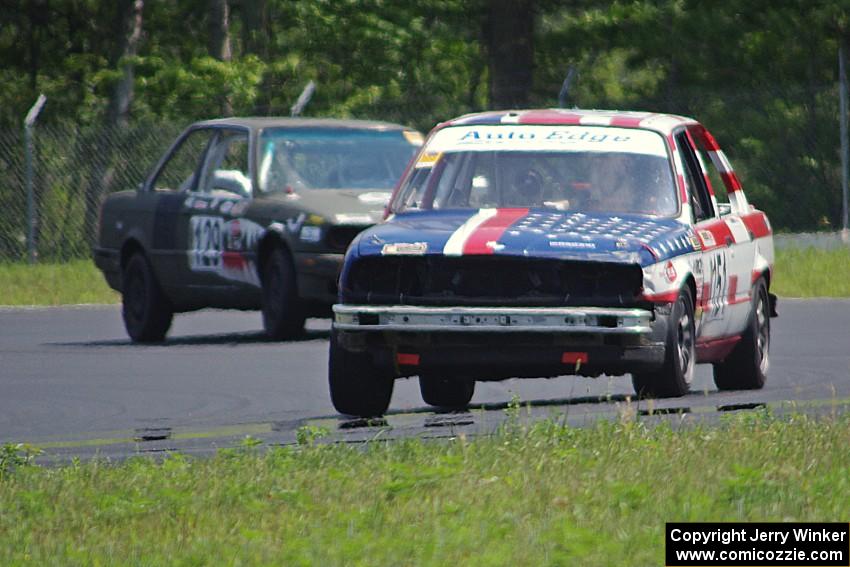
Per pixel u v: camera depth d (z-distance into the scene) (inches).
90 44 6122.1
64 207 4160.9
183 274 2439.7
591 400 1744.6
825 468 1175.0
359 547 932.6
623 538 948.6
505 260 1523.1
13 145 4163.4
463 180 1720.0
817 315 2677.2
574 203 1685.5
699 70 5305.1
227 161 2534.5
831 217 4586.6
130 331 2492.6
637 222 1624.0
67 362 2171.5
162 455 1391.5
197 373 2026.3
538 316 1499.8
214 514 1062.4
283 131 2460.6
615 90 5925.2
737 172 4756.4
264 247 2347.4
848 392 1745.8
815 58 5231.3
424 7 5816.9
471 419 1583.4
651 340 1523.1
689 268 1596.9
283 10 5871.1
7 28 6063.0
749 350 1807.3
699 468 1162.6
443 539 948.0
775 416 1429.6
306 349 2250.2
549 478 1128.8
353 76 5807.1
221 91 5246.1
